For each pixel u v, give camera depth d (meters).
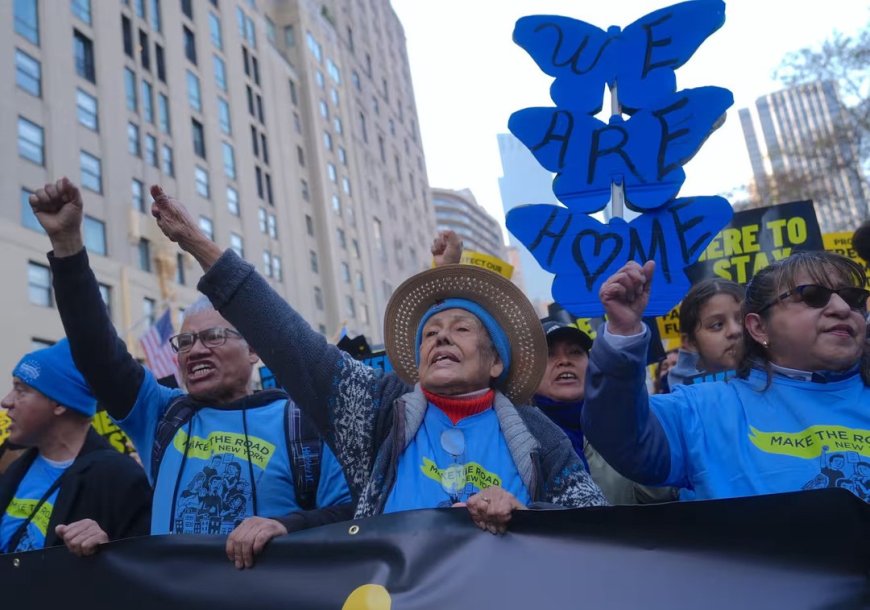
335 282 41.41
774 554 1.72
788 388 2.14
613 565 1.79
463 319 2.34
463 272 2.39
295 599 1.99
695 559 1.75
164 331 11.41
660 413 2.23
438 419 2.27
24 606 2.32
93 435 3.11
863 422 2.06
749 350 2.27
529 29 3.97
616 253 3.63
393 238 53.88
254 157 36.25
